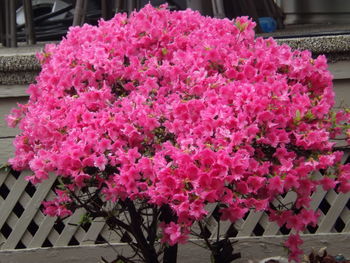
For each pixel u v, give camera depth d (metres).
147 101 2.73
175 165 2.48
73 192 2.89
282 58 2.77
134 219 3.01
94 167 2.74
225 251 3.04
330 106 2.82
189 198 2.42
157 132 2.65
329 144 2.64
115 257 3.90
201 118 2.56
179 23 2.92
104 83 2.73
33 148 2.92
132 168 2.50
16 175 4.13
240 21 2.88
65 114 2.77
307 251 3.94
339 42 3.83
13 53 3.98
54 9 6.41
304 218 2.74
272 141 2.54
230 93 2.57
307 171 2.57
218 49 2.72
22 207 4.18
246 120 2.52
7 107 3.87
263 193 2.61
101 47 2.83
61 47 2.99
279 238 3.90
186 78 2.73
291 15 6.24
